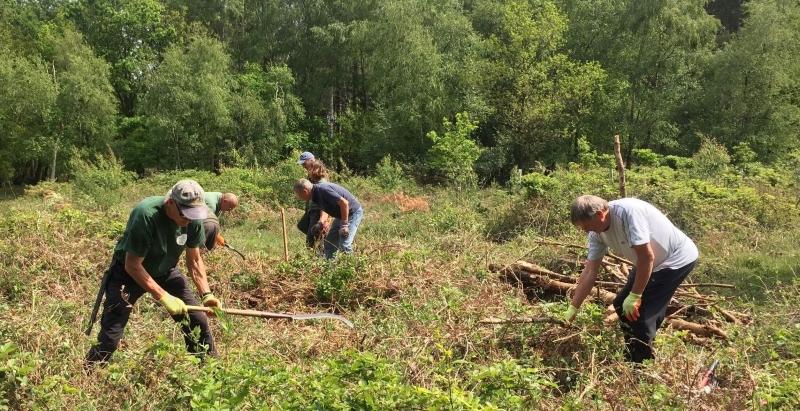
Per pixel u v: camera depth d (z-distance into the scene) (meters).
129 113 35.91
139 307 5.66
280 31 34.69
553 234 10.83
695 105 29.12
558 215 11.14
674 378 3.83
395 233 11.41
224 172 20.70
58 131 29.27
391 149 28.61
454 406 2.96
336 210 7.46
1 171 30.52
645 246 4.16
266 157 29.52
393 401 2.99
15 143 29.28
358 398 3.03
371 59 30.52
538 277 6.46
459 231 9.93
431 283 6.27
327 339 4.98
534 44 26.48
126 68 33.91
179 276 4.58
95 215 9.85
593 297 5.96
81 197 16.48
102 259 7.20
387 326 4.80
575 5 30.00
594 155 20.11
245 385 3.15
